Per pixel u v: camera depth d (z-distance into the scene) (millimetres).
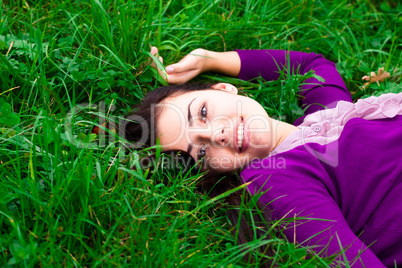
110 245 1957
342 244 2045
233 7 3379
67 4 3039
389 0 3908
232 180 2492
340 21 3562
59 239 1967
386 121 2428
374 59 3393
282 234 2125
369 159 2264
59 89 2629
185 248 2084
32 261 1753
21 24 2945
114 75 2715
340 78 3109
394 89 2984
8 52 2633
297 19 3553
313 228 2105
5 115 2295
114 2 2922
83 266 1952
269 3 3479
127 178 2182
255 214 2186
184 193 2238
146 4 3127
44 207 1937
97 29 2807
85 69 2746
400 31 3600
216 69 3070
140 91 2816
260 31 3307
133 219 2049
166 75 2783
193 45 3160
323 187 2264
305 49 3482
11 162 2137
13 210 1987
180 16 3043
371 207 2207
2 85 2619
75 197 2004
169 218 2199
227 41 3260
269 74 3143
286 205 2201
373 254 2037
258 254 2027
